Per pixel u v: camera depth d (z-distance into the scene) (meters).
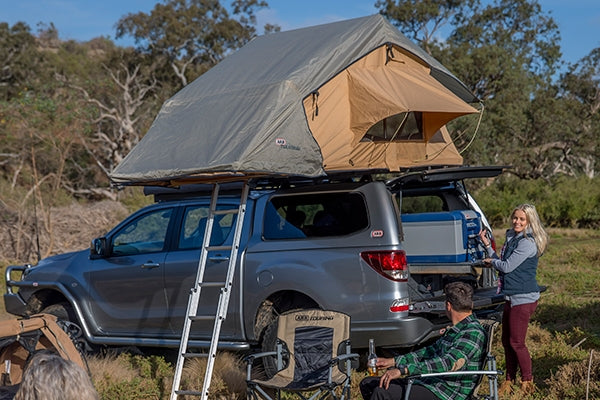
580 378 6.33
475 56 34.22
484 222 8.16
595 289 11.38
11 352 5.66
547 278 12.83
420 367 4.82
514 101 34.31
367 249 6.57
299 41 7.45
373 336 6.51
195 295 6.51
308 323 5.91
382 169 7.19
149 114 42.44
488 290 7.65
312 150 6.58
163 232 7.91
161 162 6.55
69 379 3.19
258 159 6.13
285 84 6.56
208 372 6.11
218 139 6.37
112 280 8.01
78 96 38.69
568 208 26.48
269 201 7.25
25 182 29.25
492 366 4.90
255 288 7.04
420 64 7.79
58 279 8.38
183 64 47.91
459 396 4.92
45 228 18.59
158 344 7.69
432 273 7.52
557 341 7.90
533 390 6.27
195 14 47.44
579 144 37.19
